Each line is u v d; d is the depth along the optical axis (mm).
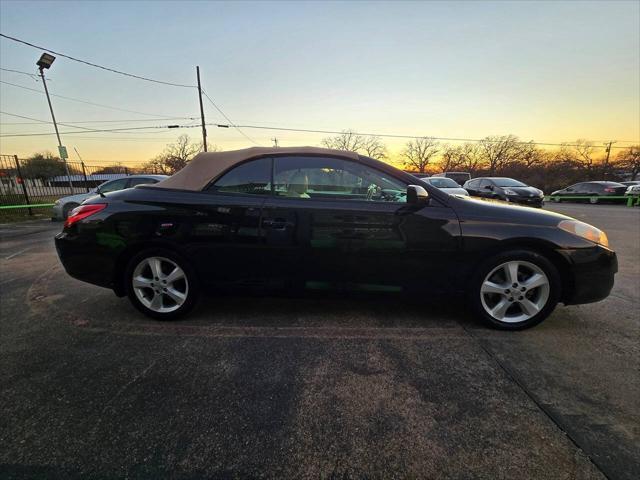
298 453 1543
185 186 2793
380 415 1777
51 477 1415
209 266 2746
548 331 2691
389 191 2684
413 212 2605
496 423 1716
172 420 1746
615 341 2529
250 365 2234
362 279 2697
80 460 1503
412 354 2361
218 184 2750
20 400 1902
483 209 2666
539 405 1843
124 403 1875
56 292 3689
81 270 2871
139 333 2691
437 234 2596
